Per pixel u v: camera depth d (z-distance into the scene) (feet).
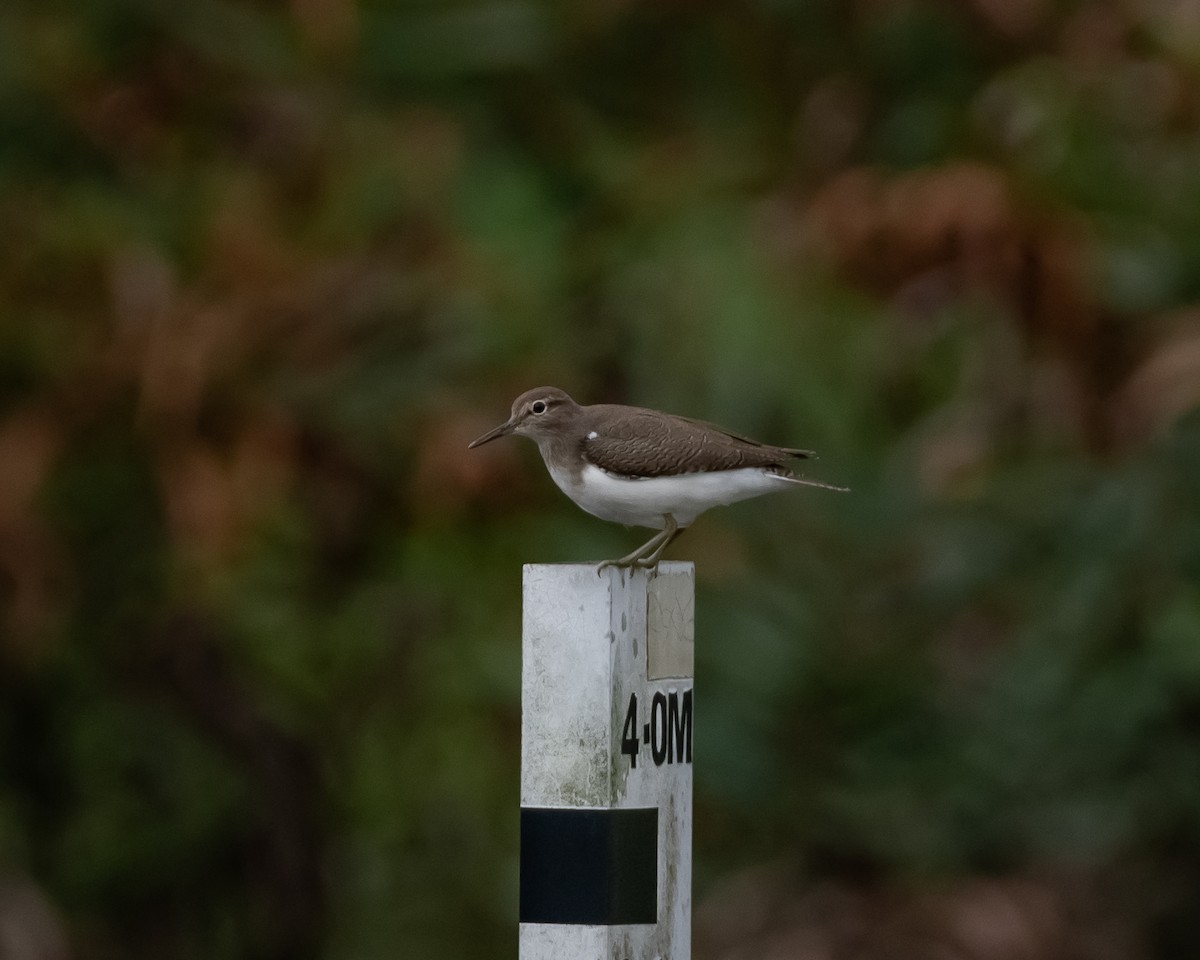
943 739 43.60
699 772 42.34
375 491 42.60
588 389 42.68
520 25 45.44
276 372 40.75
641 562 28.76
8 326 41.29
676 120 48.24
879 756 43.14
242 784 44.14
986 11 44.70
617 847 23.63
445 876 45.93
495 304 41.81
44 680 44.04
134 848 44.50
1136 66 44.93
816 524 42.78
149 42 44.42
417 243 42.55
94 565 43.60
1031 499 43.45
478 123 46.65
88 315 41.45
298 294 40.91
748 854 44.21
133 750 44.42
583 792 23.50
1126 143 44.70
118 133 44.06
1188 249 43.73
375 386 40.91
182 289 41.68
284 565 43.32
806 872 42.98
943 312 42.91
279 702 43.60
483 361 41.37
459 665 42.63
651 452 29.71
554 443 30.55
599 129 46.34
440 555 42.75
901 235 40.16
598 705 23.43
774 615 42.42
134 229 42.98
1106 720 42.47
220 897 45.03
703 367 41.06
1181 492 42.70
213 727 43.14
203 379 39.68
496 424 40.06
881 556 42.75
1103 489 42.91
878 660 42.42
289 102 44.34
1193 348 40.55
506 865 45.03
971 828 43.37
